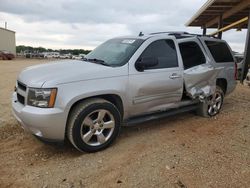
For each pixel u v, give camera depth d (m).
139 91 4.39
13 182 3.17
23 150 4.04
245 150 4.14
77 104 3.80
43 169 3.48
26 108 3.66
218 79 6.11
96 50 5.42
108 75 4.04
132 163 3.65
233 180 3.25
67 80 3.68
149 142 4.41
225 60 6.30
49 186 3.09
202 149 4.15
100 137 3.99
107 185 3.12
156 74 4.57
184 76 5.04
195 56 5.47
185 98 5.44
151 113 4.80
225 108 6.92
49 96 3.55
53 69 4.14
